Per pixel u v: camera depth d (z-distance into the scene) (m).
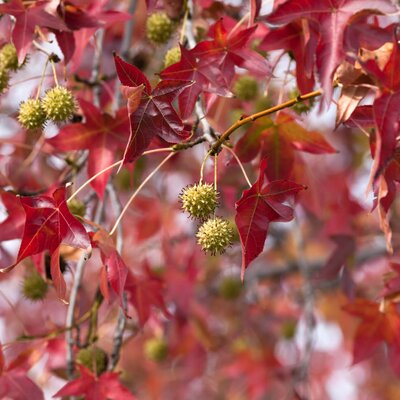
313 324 1.87
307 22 1.38
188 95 1.39
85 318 1.56
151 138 1.33
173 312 1.93
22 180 1.70
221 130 1.64
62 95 1.44
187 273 1.94
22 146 1.70
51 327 1.68
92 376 1.49
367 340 1.55
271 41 1.44
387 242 1.33
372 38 1.35
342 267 1.72
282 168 1.50
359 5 1.35
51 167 1.72
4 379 1.52
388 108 1.29
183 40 1.56
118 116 1.52
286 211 1.32
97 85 1.68
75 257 1.57
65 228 1.34
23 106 1.46
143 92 1.32
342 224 1.93
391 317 1.54
